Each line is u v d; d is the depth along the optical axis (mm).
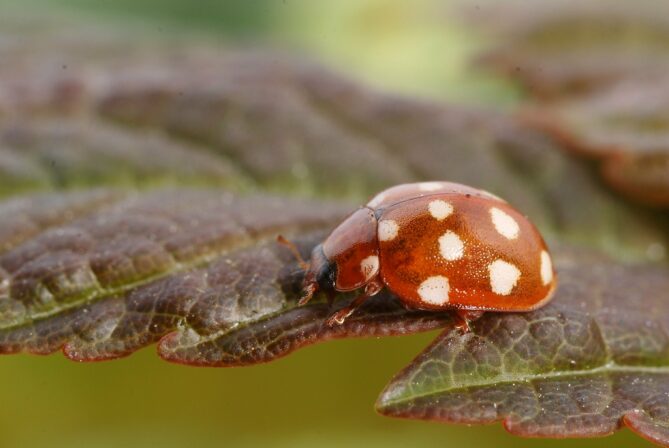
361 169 48
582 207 48
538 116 51
